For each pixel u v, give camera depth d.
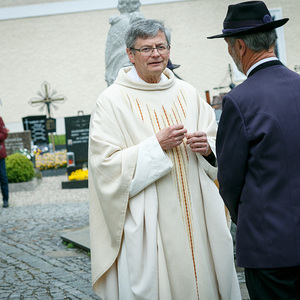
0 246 6.05
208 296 2.86
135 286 2.78
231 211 2.36
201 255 2.87
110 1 22.75
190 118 3.02
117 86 3.04
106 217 2.89
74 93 23.11
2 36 22.80
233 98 2.26
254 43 2.31
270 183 2.16
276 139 2.15
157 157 2.79
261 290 2.20
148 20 2.90
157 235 2.84
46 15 22.70
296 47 22.56
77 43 22.95
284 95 2.22
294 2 22.41
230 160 2.24
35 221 7.64
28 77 23.00
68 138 13.21
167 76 3.18
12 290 4.29
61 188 11.88
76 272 4.73
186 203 2.89
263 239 2.15
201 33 22.77
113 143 2.89
